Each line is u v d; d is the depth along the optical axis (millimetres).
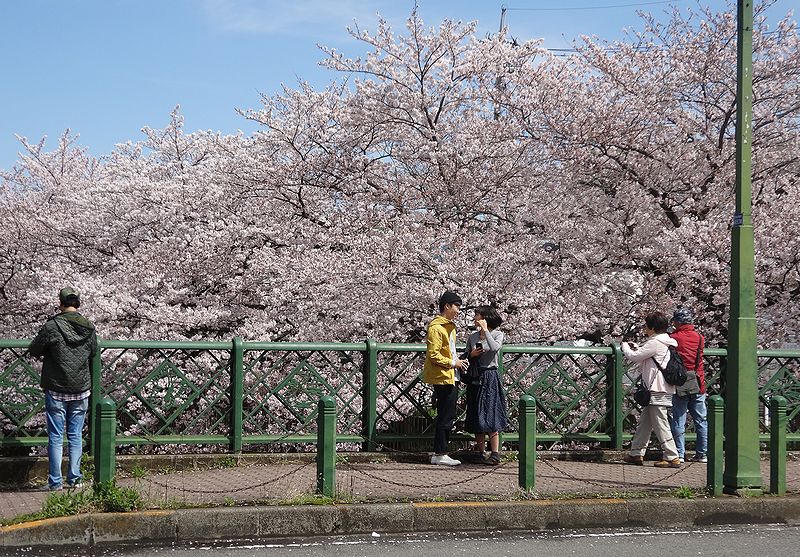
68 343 7953
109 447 6875
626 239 15352
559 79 16422
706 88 15711
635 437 9953
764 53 15727
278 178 16609
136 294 15398
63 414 8008
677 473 8641
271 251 15656
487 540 6883
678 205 15961
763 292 14664
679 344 10117
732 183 15414
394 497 7512
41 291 15789
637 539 6957
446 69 16547
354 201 16531
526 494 7668
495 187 16188
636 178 15758
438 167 16062
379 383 10633
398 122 16625
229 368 9680
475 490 7980
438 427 9570
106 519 6504
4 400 8734
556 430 10547
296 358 10836
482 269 14445
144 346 9305
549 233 15750
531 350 10367
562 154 15930
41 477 8617
